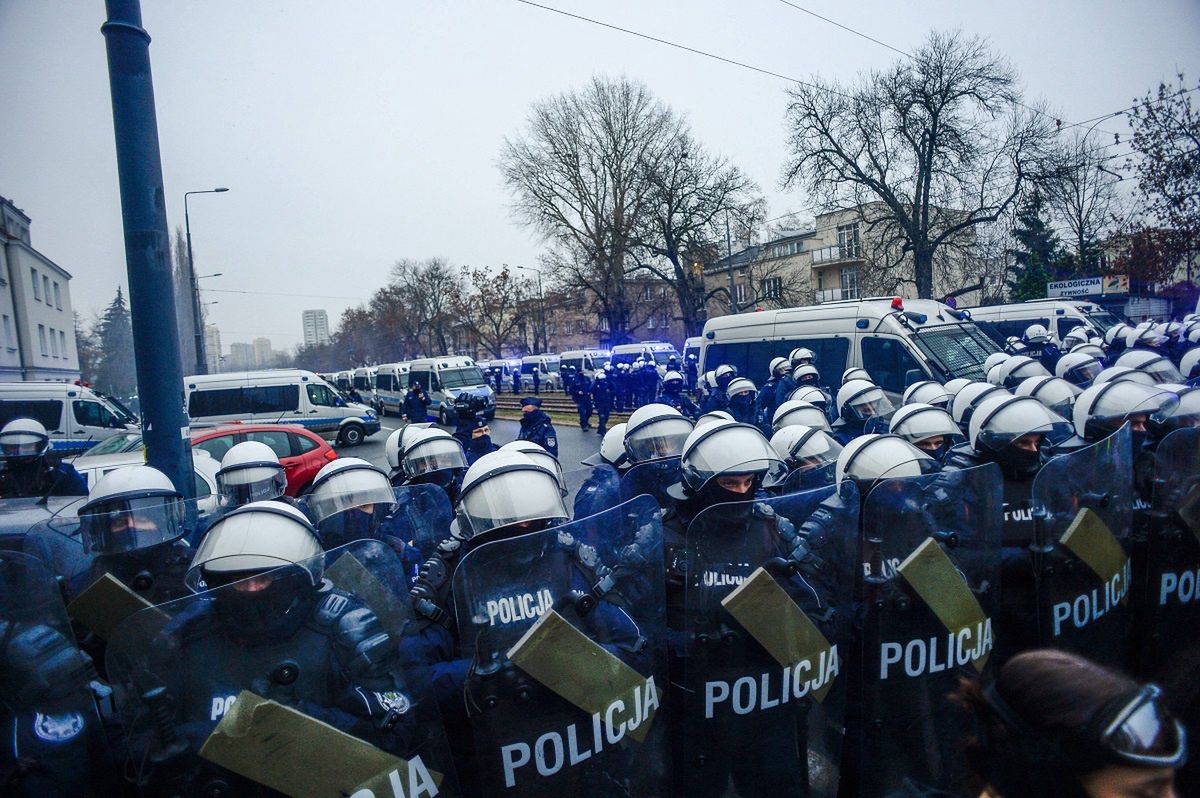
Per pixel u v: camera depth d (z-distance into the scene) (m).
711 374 11.25
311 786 1.85
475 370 28.33
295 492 11.97
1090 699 1.20
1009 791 1.27
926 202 26.03
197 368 25.19
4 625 1.93
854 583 2.67
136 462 10.38
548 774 2.12
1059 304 16.72
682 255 37.34
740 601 2.35
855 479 3.10
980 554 2.65
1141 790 1.16
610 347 35.47
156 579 3.27
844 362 10.51
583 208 38.56
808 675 2.43
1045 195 25.20
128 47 4.51
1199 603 3.17
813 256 50.53
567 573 2.25
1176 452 3.15
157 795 1.82
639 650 2.27
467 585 2.17
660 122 37.25
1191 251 20.78
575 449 16.11
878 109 26.19
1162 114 19.91
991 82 24.72
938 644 2.52
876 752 2.47
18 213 29.62
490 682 2.09
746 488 2.96
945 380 9.38
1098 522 2.88
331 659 1.96
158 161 4.70
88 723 2.03
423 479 4.77
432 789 2.00
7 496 5.81
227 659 1.90
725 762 2.38
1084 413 4.23
